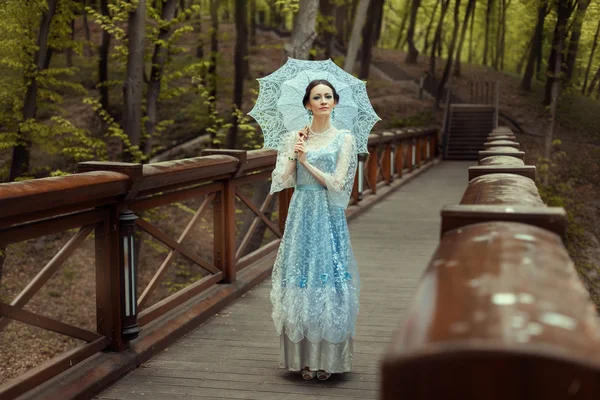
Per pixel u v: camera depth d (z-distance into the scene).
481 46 44.88
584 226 18.94
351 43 12.85
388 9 41.94
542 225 1.51
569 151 24.17
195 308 4.47
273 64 32.75
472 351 0.60
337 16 33.00
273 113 3.94
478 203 1.92
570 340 0.62
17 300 2.77
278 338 4.14
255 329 4.32
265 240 14.88
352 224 9.12
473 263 1.00
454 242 1.25
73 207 3.07
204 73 17.47
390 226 8.94
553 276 0.91
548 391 0.59
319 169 3.42
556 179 21.84
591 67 34.03
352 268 3.51
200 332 4.25
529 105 29.97
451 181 15.30
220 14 38.59
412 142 16.77
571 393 0.58
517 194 2.06
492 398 0.60
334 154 3.43
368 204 10.60
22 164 11.61
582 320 0.70
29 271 12.95
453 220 1.57
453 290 0.84
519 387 0.59
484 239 1.22
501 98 31.09
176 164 4.02
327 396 3.24
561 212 1.51
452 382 0.61
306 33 10.68
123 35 11.29
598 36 29.14
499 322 0.68
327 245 3.41
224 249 5.08
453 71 34.88
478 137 25.17
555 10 25.45
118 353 3.51
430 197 12.16
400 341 0.68
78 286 13.62
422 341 0.65
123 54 11.77
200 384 3.38
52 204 2.79
